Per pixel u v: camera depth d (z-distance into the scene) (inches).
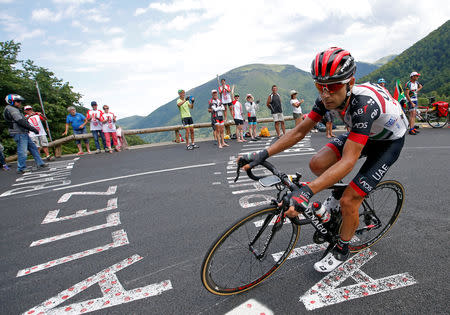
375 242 92.9
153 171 223.8
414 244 91.8
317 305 67.5
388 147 71.5
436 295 68.2
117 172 231.3
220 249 67.2
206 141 390.3
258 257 74.7
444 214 113.0
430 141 278.4
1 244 113.8
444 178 158.7
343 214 71.8
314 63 57.7
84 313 70.1
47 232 122.4
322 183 57.1
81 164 282.2
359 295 69.9
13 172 265.7
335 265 77.2
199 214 129.9
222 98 401.1
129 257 96.0
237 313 66.7
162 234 112.1
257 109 365.1
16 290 82.0
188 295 74.5
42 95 808.9
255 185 166.1
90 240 111.3
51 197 173.5
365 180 67.9
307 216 72.0
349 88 59.3
